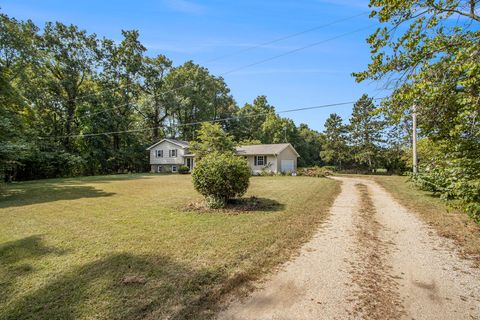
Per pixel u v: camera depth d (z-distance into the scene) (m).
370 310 2.73
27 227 5.90
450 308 2.76
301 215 7.00
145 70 33.19
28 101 23.38
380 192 11.99
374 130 32.69
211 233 5.33
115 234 5.30
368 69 3.84
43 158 23.50
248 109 47.50
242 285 3.26
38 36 25.66
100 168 30.20
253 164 26.58
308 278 3.47
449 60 3.25
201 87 38.78
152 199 9.74
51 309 2.71
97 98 29.41
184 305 2.79
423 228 5.80
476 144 3.95
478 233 5.31
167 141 31.97
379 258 4.16
